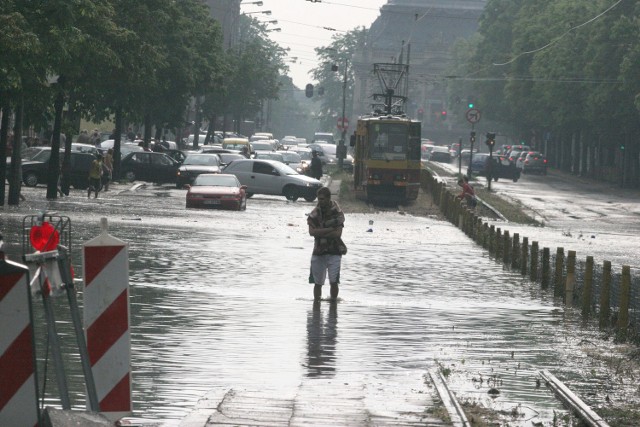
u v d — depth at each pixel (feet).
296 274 136.05
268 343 83.71
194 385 66.23
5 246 141.38
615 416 63.46
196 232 192.95
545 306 122.21
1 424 42.98
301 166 428.56
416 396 65.26
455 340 90.89
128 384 50.78
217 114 578.66
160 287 116.06
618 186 512.63
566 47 516.73
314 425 55.21
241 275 131.85
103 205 246.27
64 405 47.26
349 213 277.44
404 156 314.76
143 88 305.12
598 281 147.64
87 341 50.52
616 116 473.26
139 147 382.42
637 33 461.37
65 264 48.16
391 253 176.65
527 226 270.26
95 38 220.43
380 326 96.58
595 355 87.30
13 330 42.91
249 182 321.73
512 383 71.92
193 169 334.24
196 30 368.07
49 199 250.57
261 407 59.41
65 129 249.96
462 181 301.63
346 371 73.77
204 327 90.12
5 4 162.40
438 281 140.15
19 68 164.14
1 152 212.02
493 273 155.63
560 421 60.34
